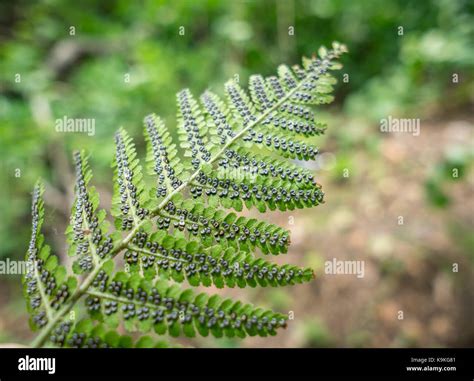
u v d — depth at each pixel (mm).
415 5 1996
